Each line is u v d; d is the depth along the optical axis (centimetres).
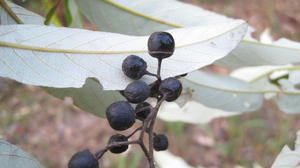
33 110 44
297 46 13
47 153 42
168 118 19
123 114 8
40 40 9
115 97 11
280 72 17
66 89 12
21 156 9
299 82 16
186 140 41
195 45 10
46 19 12
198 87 14
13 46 9
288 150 12
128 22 13
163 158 22
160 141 9
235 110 15
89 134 44
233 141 40
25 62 9
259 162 39
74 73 9
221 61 13
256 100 16
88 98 12
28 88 45
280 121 41
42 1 15
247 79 16
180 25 13
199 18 13
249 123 40
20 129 42
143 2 13
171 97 8
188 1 57
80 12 14
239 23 10
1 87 44
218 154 40
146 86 8
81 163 8
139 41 10
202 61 9
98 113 12
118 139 9
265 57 13
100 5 13
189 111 19
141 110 8
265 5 59
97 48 9
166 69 9
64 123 44
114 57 9
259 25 56
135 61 9
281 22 56
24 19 11
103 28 13
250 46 13
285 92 16
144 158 38
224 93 15
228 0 59
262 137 41
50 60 9
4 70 9
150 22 13
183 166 22
